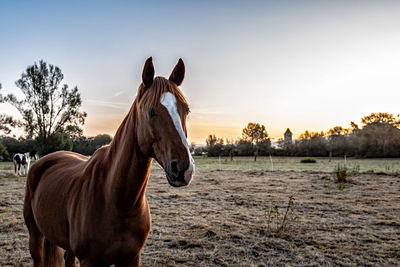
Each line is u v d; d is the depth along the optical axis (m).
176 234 4.19
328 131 51.97
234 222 4.84
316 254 3.45
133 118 1.58
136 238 1.63
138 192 1.55
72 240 1.66
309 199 6.87
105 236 1.54
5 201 6.71
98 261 1.59
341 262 3.24
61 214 1.82
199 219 5.04
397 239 3.99
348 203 6.35
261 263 3.19
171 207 6.05
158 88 1.45
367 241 3.91
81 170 1.92
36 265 2.28
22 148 28.95
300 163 24.89
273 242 3.84
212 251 3.54
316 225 4.64
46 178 2.21
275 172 14.04
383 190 8.11
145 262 3.22
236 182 10.23
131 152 1.53
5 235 4.15
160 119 1.37
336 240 3.95
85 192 1.65
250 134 57.38
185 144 1.34
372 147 35.06
